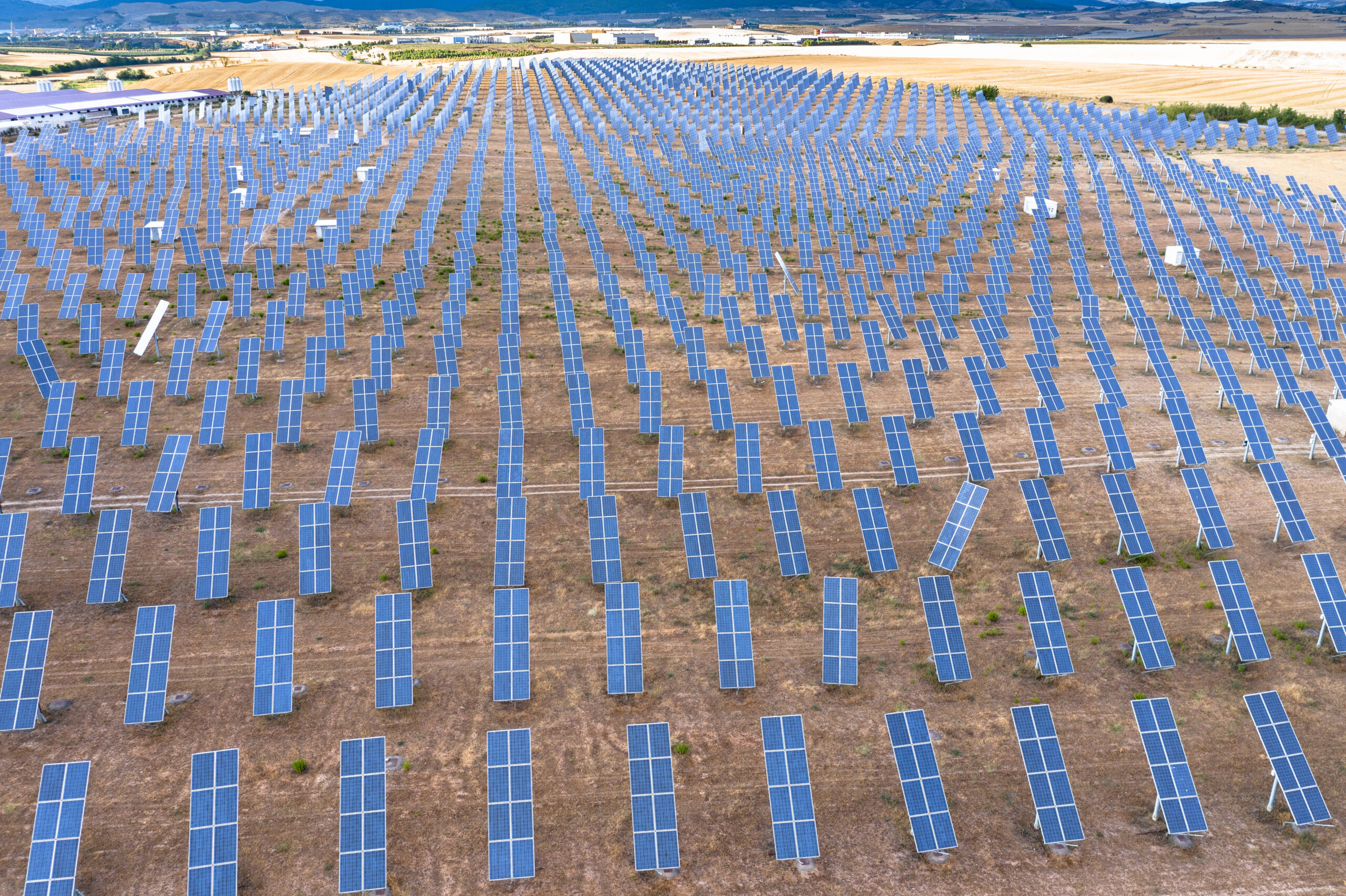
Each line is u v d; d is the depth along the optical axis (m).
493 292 61.62
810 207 84.69
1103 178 95.62
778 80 169.38
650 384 43.47
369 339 53.16
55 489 38.03
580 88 156.38
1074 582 33.34
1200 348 51.12
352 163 93.62
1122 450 39.28
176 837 23.58
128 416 41.09
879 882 22.81
